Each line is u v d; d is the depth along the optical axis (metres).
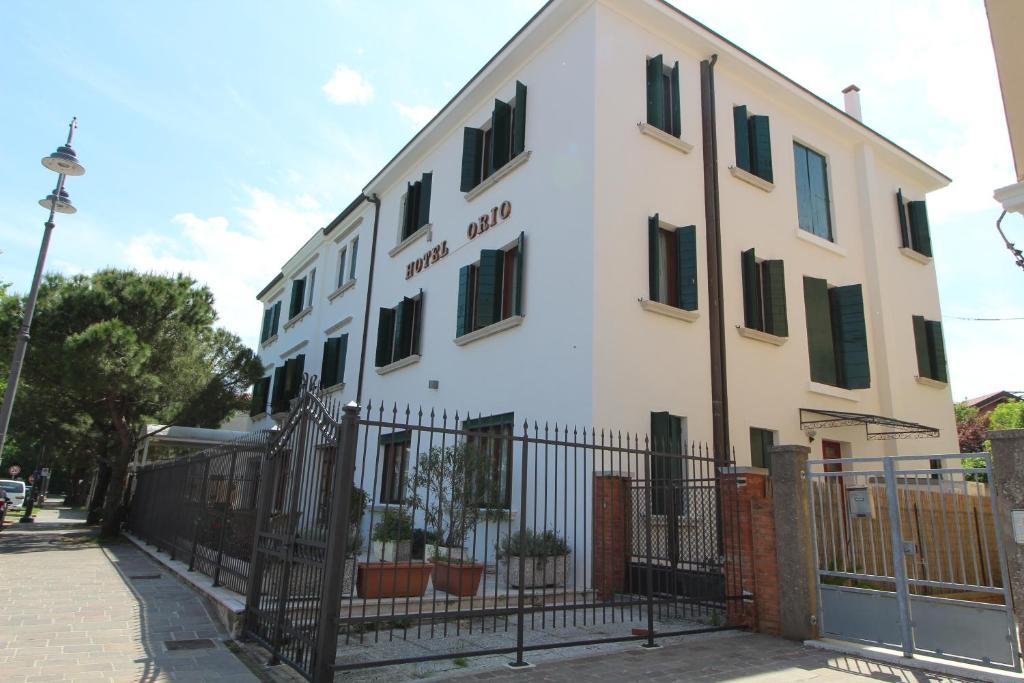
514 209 12.44
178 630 6.89
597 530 8.66
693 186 12.12
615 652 6.32
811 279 13.77
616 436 9.82
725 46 12.95
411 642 6.44
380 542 8.34
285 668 5.48
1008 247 6.58
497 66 13.38
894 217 16.44
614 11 11.70
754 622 7.33
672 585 8.12
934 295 16.83
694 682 5.34
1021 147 6.62
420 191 16.56
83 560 13.14
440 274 14.72
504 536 10.08
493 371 12.07
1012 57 5.94
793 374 12.77
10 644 6.04
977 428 27.30
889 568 7.36
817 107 14.74
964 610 5.84
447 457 7.69
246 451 9.20
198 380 18.38
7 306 17.23
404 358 15.30
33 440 23.19
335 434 5.29
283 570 5.79
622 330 10.34
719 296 11.70
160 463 15.39
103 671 5.27
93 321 17.03
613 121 11.16
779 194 13.76
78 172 13.27
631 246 10.84
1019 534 5.32
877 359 14.69
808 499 7.27
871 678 5.55
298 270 25.89
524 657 6.02
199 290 19.67
